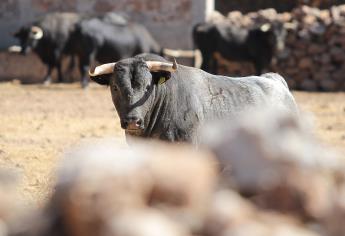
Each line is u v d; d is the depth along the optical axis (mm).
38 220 2623
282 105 20266
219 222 2467
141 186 2537
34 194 20094
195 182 2549
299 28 58250
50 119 39094
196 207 2521
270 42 56375
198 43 57750
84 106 44875
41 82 59750
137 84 18156
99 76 19344
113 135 33531
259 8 72312
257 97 19688
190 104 18500
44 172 24312
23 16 61531
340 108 44844
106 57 56438
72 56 58438
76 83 58531
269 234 2443
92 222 2508
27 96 49250
